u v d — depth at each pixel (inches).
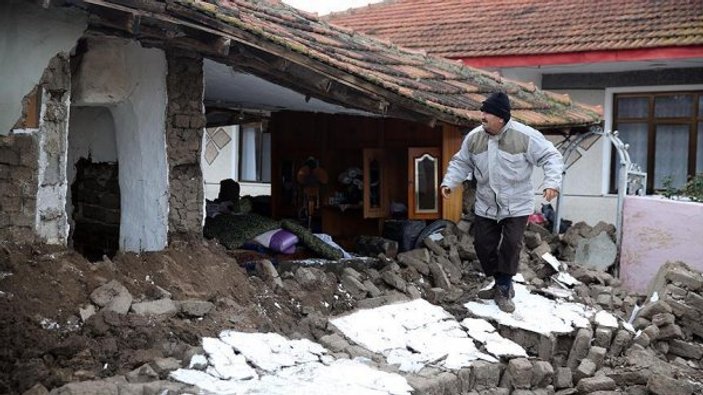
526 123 385.7
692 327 329.1
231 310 259.8
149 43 278.5
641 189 450.9
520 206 308.5
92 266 247.3
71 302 229.1
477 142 309.4
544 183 302.2
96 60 286.2
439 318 300.8
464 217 391.9
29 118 244.8
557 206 456.1
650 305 328.8
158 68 292.4
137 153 305.3
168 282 259.4
